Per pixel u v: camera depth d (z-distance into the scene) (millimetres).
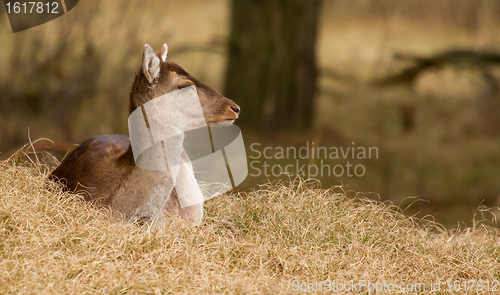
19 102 19172
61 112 19516
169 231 8555
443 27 36938
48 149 14711
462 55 24062
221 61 27844
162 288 7035
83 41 20250
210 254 8141
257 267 8117
